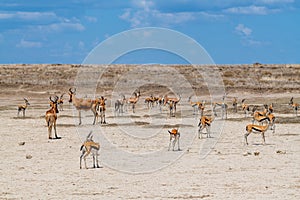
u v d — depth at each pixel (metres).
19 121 51.53
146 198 20.17
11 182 23.31
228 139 37.84
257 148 33.25
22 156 30.56
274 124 43.66
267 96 84.62
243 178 23.83
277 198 19.98
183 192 21.11
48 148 33.78
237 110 62.97
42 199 20.14
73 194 20.95
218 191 21.23
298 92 90.62
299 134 40.56
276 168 26.25
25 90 95.94
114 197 20.38
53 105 39.62
